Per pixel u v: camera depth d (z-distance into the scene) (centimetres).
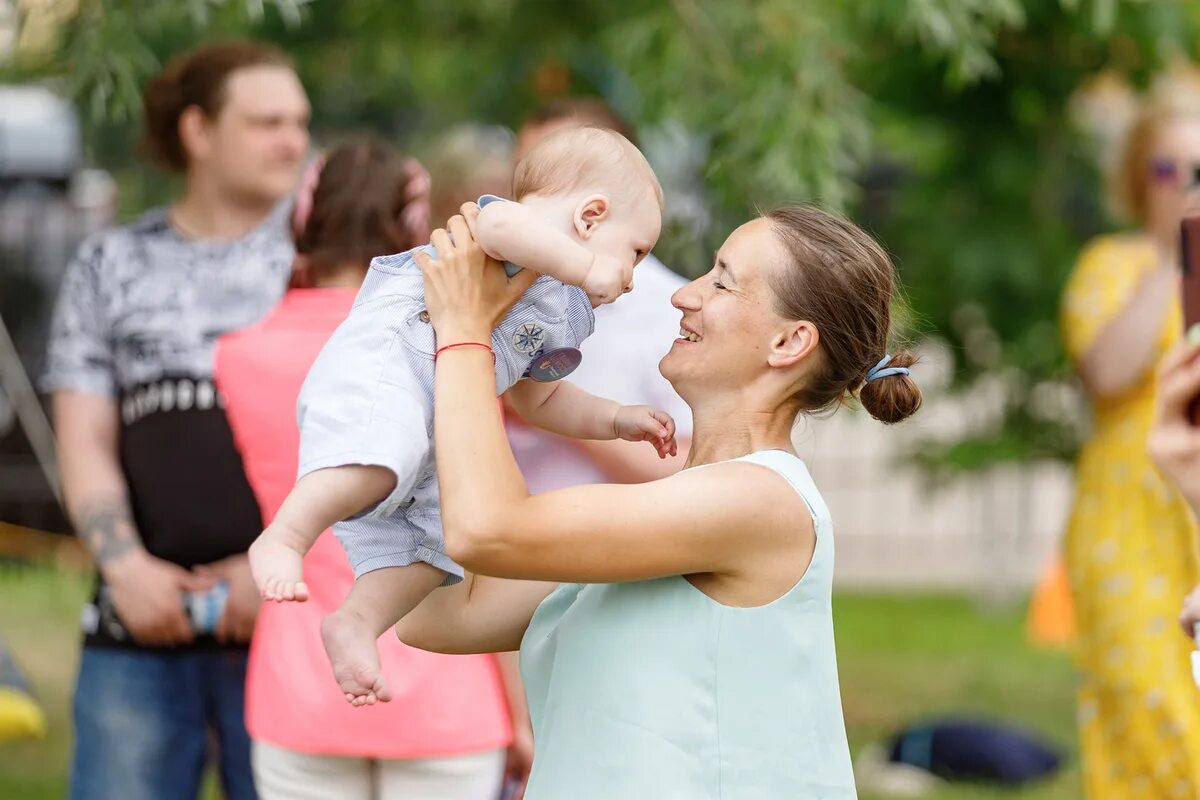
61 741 1077
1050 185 1225
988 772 988
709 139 939
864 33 1050
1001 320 1238
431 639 431
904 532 1889
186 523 627
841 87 911
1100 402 698
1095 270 706
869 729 1136
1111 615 672
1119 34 1094
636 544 366
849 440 1878
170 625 622
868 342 390
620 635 382
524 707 589
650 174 405
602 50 1131
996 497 1689
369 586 402
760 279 387
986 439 1274
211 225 658
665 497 369
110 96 737
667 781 373
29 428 1484
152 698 631
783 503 377
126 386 647
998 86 1170
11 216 1590
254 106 649
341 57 1370
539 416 431
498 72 1212
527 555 365
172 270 647
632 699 377
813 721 382
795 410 397
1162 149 704
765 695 376
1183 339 407
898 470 1334
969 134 1197
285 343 530
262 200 658
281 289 645
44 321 1592
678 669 376
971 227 1221
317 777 530
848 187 904
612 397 517
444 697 525
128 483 648
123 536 629
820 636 385
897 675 1309
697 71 935
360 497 381
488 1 1156
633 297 523
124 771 629
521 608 425
